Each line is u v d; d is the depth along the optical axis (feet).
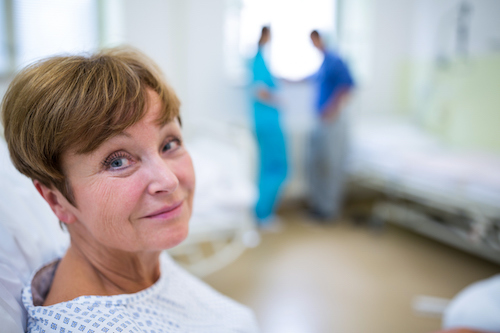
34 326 1.58
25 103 1.44
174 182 1.52
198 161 7.64
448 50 10.66
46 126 1.43
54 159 1.48
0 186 2.13
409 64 12.25
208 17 9.64
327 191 10.28
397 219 10.11
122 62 1.56
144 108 1.52
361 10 11.48
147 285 1.90
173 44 9.37
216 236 9.21
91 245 1.71
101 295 1.70
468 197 7.39
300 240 9.32
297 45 10.69
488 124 9.67
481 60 9.71
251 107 9.14
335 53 9.39
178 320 1.82
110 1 8.48
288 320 6.23
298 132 11.15
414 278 7.54
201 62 9.75
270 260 8.27
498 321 3.00
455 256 8.51
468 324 3.17
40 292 1.84
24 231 2.06
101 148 1.48
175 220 1.60
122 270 1.78
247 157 7.56
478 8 9.71
